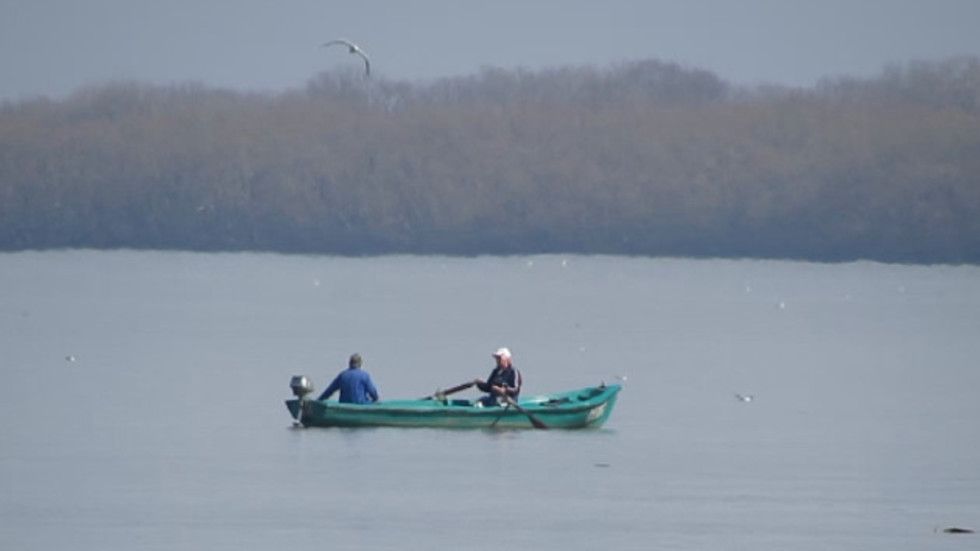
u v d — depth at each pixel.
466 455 126.31
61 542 97.25
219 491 111.62
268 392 168.38
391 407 137.12
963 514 106.44
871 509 107.62
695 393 174.00
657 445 132.88
